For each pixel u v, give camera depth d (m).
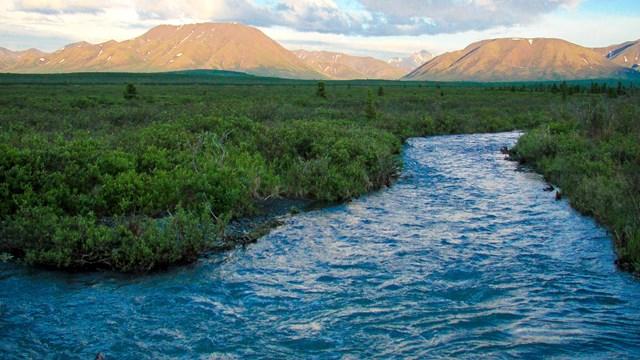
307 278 7.57
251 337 5.71
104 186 10.61
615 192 11.19
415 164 19.03
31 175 10.32
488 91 87.38
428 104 50.06
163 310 6.41
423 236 9.78
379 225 10.65
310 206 12.44
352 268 8.01
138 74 182.50
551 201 12.73
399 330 5.84
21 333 5.70
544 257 8.45
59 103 35.56
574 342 5.50
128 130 19.44
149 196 10.64
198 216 9.72
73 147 12.12
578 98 61.75
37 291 6.90
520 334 5.71
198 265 8.16
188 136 15.70
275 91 73.44
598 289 7.04
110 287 7.16
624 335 5.66
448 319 6.11
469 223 10.71
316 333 5.79
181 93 62.97
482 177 16.30
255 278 7.58
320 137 16.98
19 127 18.98
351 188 13.48
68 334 5.72
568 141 18.55
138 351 5.38
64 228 8.42
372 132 22.06
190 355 5.32
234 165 13.77
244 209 11.41
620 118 21.09
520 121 37.78
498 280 7.41
